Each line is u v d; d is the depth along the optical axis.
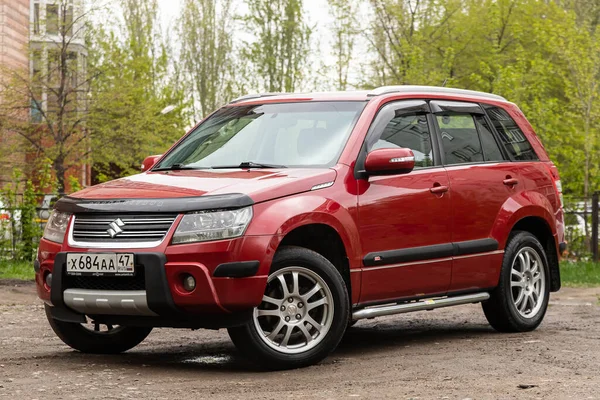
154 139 42.06
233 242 7.50
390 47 40.59
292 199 7.91
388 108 9.15
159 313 7.59
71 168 44.47
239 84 55.22
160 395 6.64
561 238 11.00
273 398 6.48
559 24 29.64
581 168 25.77
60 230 8.12
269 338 7.81
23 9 44.62
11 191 19.50
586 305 14.14
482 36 42.31
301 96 9.45
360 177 8.52
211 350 9.23
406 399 6.38
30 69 45.06
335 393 6.65
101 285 7.82
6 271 17.94
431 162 9.38
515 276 10.38
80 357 8.72
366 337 10.28
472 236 9.66
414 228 8.96
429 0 40.59
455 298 9.53
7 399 6.51
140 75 44.28
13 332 10.66
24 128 40.66
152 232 7.61
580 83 28.09
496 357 8.36
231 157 8.91
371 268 8.52
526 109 27.00
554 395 6.45
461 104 10.12
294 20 53.69
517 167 10.45
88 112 41.53
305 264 7.91
